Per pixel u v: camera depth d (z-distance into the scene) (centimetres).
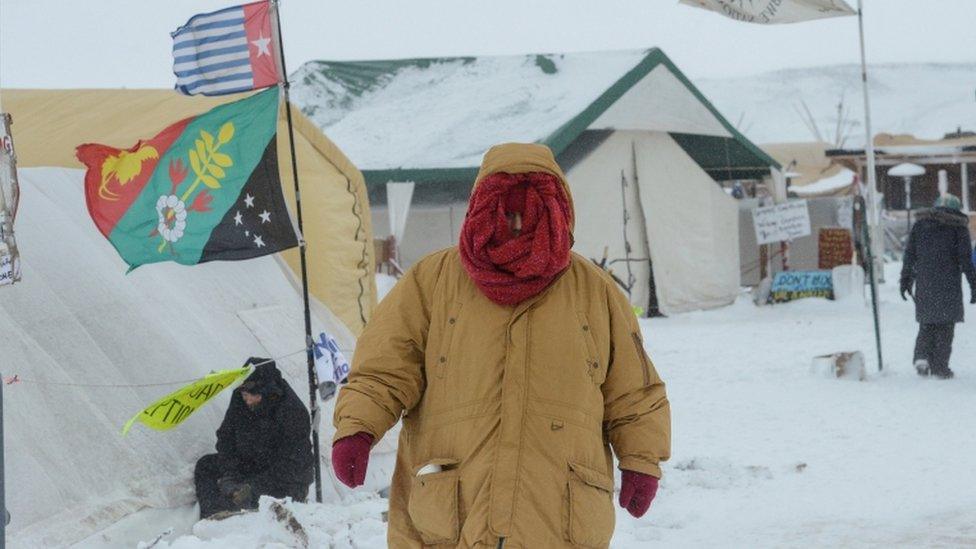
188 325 755
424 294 347
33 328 647
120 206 645
